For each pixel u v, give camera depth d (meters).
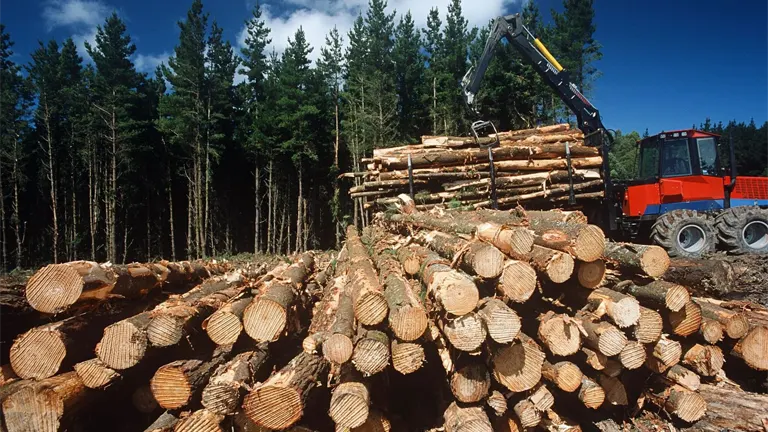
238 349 4.23
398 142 28.27
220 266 8.59
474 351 3.31
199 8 28.12
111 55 28.80
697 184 9.41
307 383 3.55
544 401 3.59
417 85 32.22
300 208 29.55
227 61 31.95
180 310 3.93
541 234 4.14
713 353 4.29
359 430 3.53
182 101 27.42
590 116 10.27
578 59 27.89
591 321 3.94
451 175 8.90
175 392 3.53
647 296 4.07
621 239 10.16
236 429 3.45
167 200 33.84
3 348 4.39
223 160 32.84
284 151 29.33
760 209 8.62
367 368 3.46
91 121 26.31
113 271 4.39
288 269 6.91
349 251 8.40
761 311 4.59
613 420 4.32
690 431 4.14
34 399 3.29
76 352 3.83
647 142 10.29
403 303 3.56
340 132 31.78
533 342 3.54
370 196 9.78
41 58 29.20
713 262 4.61
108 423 4.12
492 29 10.66
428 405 4.25
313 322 5.32
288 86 29.38
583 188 9.02
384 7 31.70
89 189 29.08
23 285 4.62
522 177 8.77
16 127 25.92
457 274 3.65
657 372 4.21
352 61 32.62
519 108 27.45
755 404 4.13
